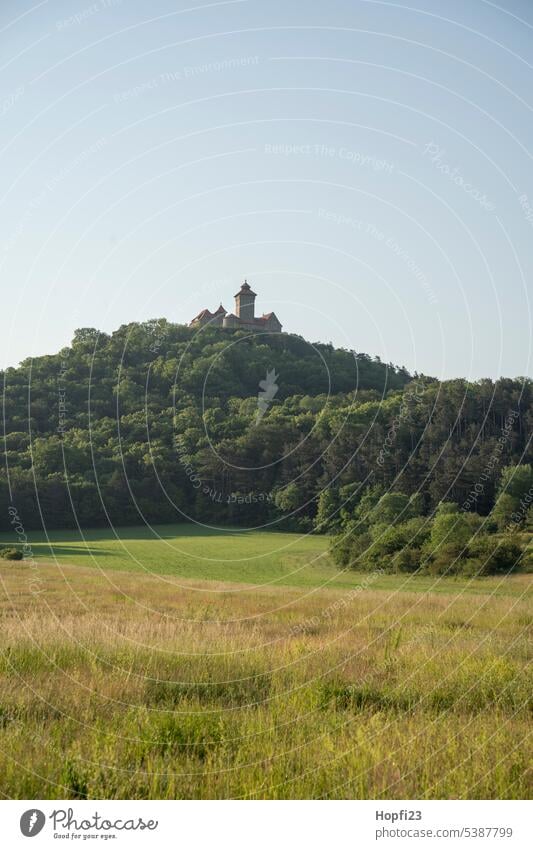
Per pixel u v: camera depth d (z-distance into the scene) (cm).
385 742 611
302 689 793
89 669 851
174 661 905
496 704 727
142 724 645
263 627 1371
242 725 660
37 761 558
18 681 773
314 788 533
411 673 870
